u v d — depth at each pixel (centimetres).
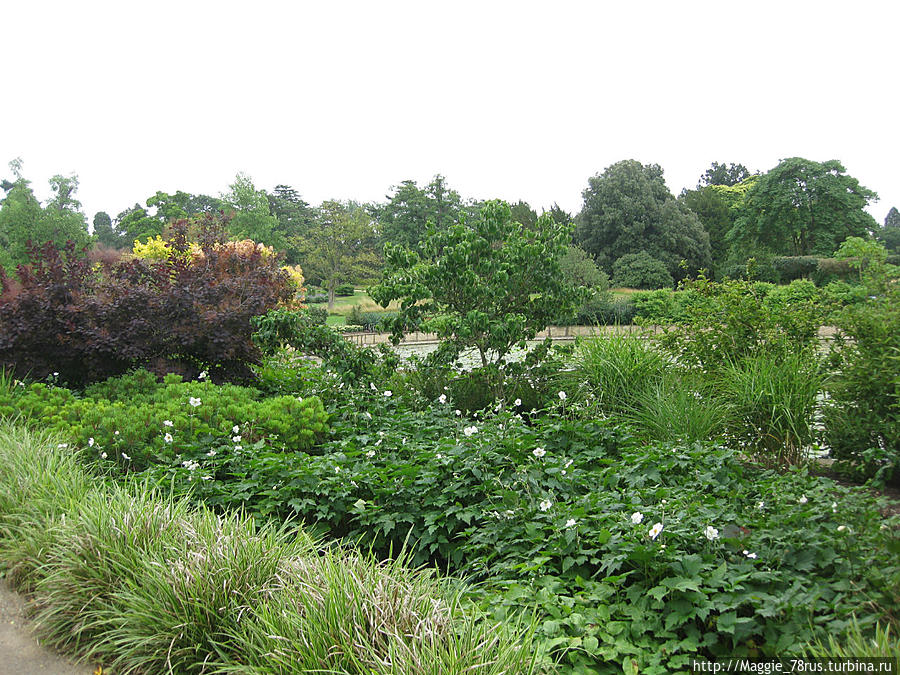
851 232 4638
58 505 386
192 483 462
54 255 833
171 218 5638
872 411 542
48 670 282
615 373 696
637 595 294
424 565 397
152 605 288
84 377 799
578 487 457
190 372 779
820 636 247
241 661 266
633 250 4728
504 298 805
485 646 238
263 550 321
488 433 523
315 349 816
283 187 7294
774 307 759
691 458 479
